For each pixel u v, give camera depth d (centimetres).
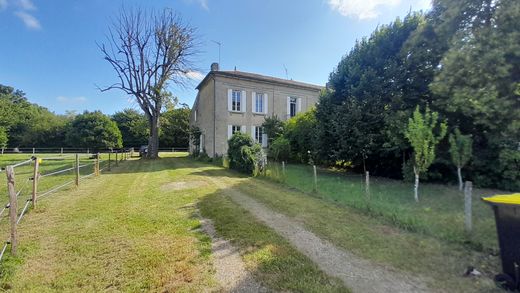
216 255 367
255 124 2280
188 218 539
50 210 596
